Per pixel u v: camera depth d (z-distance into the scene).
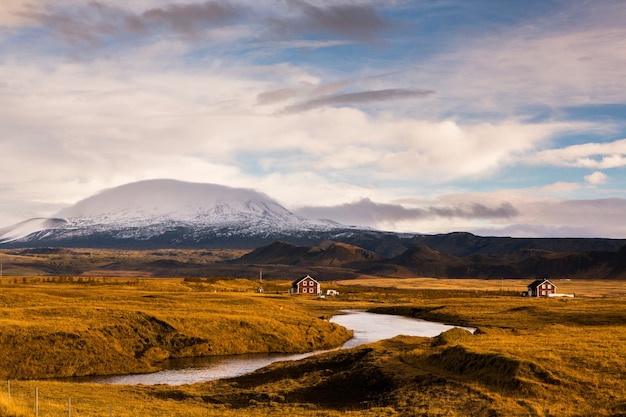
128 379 76.06
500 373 52.28
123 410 48.47
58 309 102.94
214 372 80.81
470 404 46.50
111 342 87.56
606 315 124.00
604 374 50.78
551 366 52.34
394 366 63.50
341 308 180.00
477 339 73.00
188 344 95.50
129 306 122.25
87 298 135.88
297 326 111.50
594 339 67.94
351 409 50.41
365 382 60.47
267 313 123.62
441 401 48.12
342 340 110.31
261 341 101.25
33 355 78.56
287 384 62.97
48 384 59.81
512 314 137.38
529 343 65.00
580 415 42.44
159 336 95.62
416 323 137.50
